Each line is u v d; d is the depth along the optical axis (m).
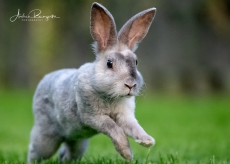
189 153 10.14
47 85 8.59
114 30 7.57
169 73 27.12
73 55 28.53
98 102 7.37
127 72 7.10
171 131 14.95
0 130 15.46
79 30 28.25
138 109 21.17
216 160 8.91
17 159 9.09
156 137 13.55
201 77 27.61
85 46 28.27
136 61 7.49
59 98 8.07
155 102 24.14
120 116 7.38
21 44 29.77
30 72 29.58
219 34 27.73
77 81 7.58
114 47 7.58
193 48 27.44
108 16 7.53
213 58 27.75
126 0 25.92
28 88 29.61
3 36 29.75
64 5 28.19
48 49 28.67
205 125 16.77
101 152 10.32
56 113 8.23
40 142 8.64
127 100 7.48
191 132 14.79
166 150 10.73
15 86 30.41
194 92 27.56
